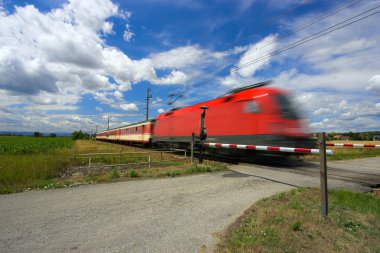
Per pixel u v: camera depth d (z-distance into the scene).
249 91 11.87
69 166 13.06
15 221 4.40
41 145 31.09
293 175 8.52
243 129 11.73
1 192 6.41
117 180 7.97
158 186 7.06
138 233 3.89
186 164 11.09
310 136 9.96
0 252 3.30
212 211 4.85
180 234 3.84
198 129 16.03
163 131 22.31
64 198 5.88
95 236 3.79
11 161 12.21
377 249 3.30
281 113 10.22
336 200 5.23
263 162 12.29
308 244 3.37
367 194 5.89
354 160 15.26
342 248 3.29
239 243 3.40
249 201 5.43
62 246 3.47
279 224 3.97
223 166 10.17
